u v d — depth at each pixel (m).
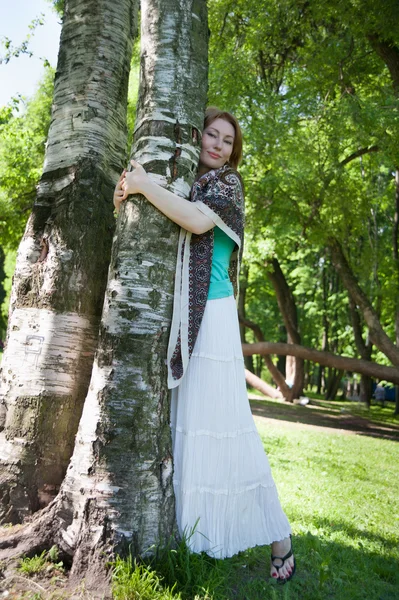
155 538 2.24
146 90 2.51
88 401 2.33
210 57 11.21
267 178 11.05
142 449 2.26
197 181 2.50
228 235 2.47
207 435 2.39
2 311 31.14
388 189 16.28
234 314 2.59
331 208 12.11
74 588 2.07
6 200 12.96
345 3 9.55
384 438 11.61
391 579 2.95
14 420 2.59
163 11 2.51
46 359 2.63
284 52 12.29
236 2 10.97
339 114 10.02
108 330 2.34
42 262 2.73
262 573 2.56
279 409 15.83
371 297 17.23
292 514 4.12
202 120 2.59
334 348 27.89
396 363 13.00
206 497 2.38
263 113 10.40
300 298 27.47
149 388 2.31
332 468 6.84
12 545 2.27
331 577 2.71
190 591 2.17
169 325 2.41
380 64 11.43
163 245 2.39
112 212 2.88
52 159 2.87
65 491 2.28
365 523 4.23
